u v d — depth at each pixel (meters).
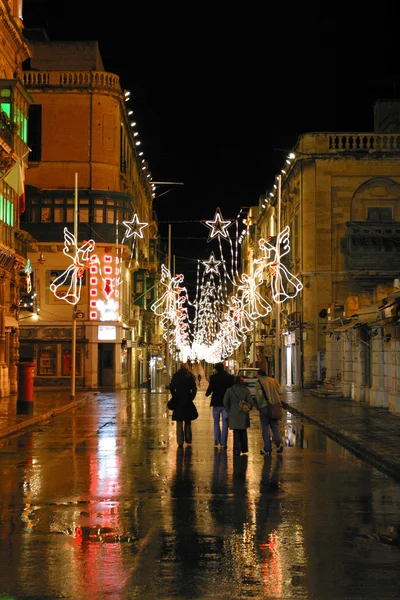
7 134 35.62
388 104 55.81
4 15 36.94
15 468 15.17
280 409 17.34
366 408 30.41
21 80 39.91
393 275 48.50
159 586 7.21
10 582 7.37
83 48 55.19
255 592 7.03
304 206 49.75
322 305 49.38
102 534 9.43
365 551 8.57
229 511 10.85
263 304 73.88
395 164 49.59
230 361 90.75
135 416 29.02
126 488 12.82
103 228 53.44
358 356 34.88
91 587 7.19
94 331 54.06
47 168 53.44
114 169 54.16
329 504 11.38
